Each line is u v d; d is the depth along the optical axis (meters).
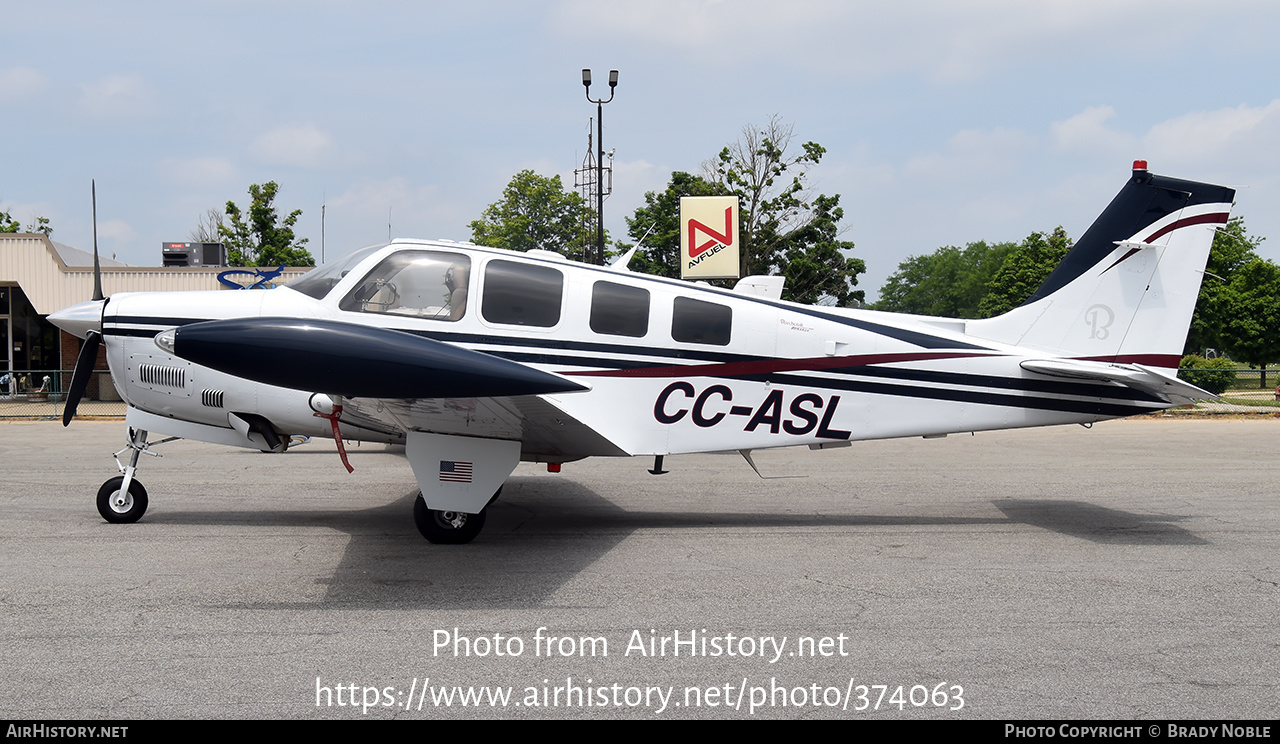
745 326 6.20
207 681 3.36
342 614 4.19
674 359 6.11
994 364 6.48
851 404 6.37
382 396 4.41
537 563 5.21
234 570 4.98
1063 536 6.06
